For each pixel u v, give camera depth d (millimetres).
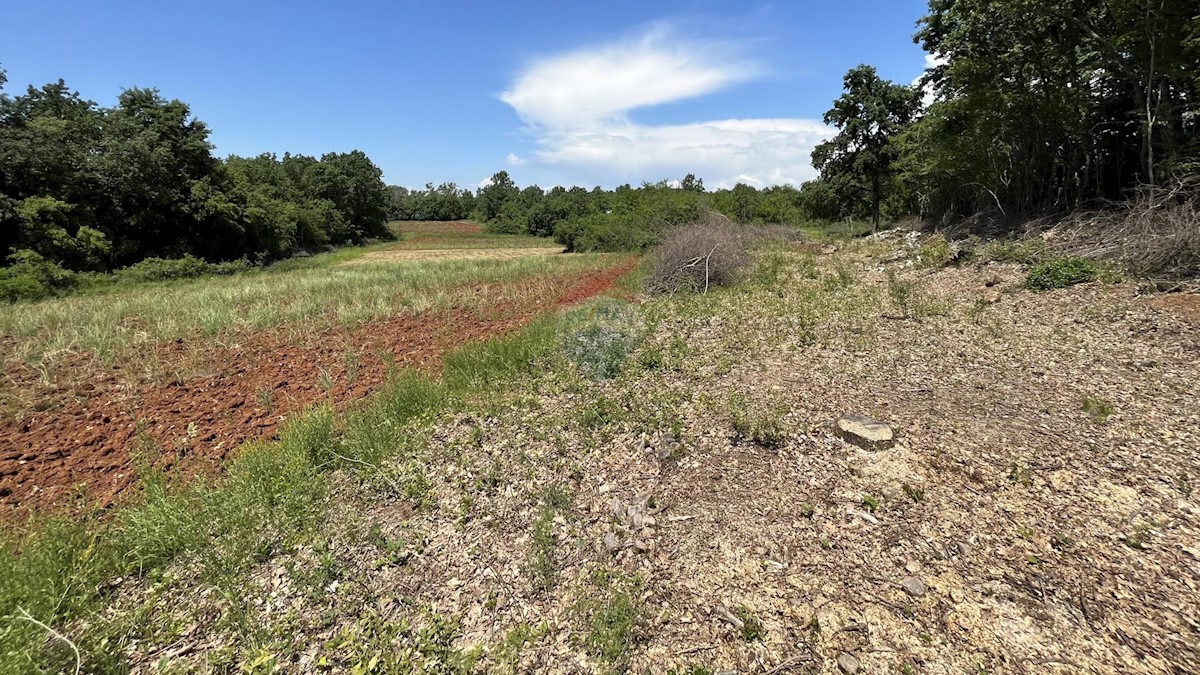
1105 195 15500
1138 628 2766
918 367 6559
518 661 2834
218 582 3449
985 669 2613
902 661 2693
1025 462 4289
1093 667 2582
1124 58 12875
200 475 4789
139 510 4047
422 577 3488
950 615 2943
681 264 13742
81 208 24188
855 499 4008
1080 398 5336
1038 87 15891
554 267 21859
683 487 4344
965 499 3906
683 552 3604
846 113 28391
